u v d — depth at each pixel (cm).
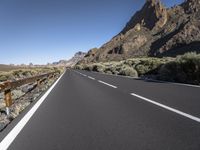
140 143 555
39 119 835
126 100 1170
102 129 681
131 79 2603
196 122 724
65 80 2936
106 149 523
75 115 876
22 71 5559
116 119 793
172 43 16575
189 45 14412
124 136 611
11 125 765
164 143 551
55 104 1140
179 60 2330
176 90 1484
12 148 554
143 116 820
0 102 1277
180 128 666
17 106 1107
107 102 1132
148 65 3912
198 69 2072
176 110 894
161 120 759
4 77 3641
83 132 658
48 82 2516
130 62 5956
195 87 1614
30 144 575
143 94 1355
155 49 19225
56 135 639
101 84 2108
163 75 2436
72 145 556
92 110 956
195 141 558
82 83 2317
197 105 979
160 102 1075
